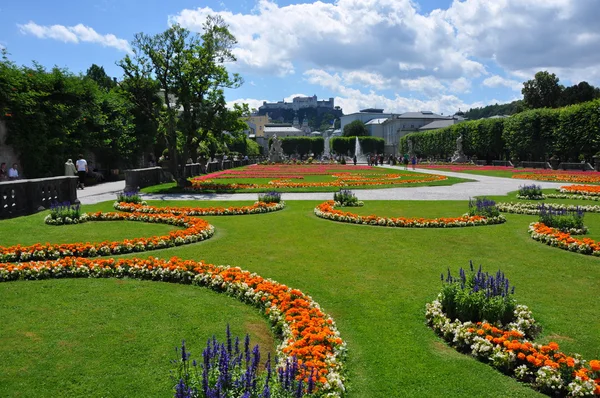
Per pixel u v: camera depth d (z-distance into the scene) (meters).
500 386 4.39
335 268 8.34
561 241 9.93
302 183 27.44
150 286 7.27
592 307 6.41
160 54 24.67
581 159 45.97
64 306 6.30
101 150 34.34
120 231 11.64
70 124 28.86
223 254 9.30
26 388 4.24
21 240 10.43
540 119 50.72
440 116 134.12
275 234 11.39
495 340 4.90
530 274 7.99
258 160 82.62
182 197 20.53
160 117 26.70
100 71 63.06
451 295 5.79
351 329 5.67
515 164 53.03
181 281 7.54
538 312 6.20
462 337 5.14
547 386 4.26
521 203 17.05
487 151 65.12
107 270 7.80
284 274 7.95
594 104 43.19
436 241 10.62
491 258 9.09
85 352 4.94
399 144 117.31
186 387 3.39
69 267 7.86
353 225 12.66
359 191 23.28
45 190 15.55
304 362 4.28
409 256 9.24
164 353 4.92
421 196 20.67
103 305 6.35
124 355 4.88
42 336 5.33
